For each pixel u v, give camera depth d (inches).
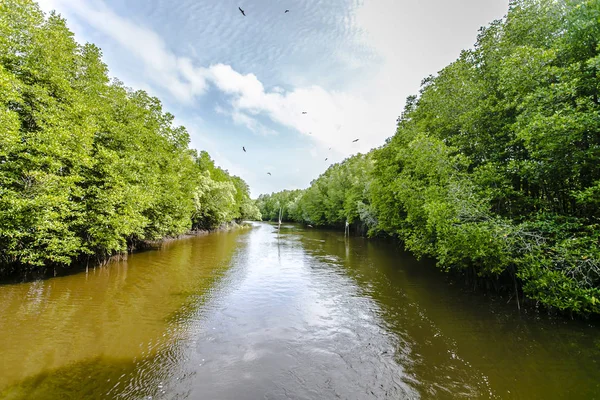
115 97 722.8
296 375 251.3
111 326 344.8
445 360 281.9
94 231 561.3
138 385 229.1
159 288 516.1
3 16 435.2
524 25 458.6
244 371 256.1
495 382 243.0
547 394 226.4
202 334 333.7
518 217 443.8
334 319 389.4
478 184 464.4
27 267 538.9
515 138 443.2
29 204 416.8
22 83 428.1
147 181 751.1
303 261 832.3
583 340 322.0
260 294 500.1
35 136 440.5
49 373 242.1
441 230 433.7
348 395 224.4
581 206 384.8
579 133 310.8
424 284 576.1
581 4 340.5
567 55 382.3
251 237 1656.0
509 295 480.7
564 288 313.7
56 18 562.3
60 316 367.2
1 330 319.6
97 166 581.0
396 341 323.3
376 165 1146.0
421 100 781.9
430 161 537.6
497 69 476.7
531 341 321.7
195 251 999.0
